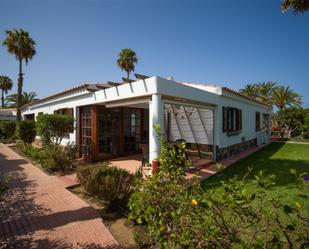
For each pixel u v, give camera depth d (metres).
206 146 9.80
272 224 1.71
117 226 3.80
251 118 14.12
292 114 20.98
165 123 11.39
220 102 9.51
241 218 1.82
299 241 1.62
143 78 6.04
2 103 41.91
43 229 3.65
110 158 9.78
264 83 31.08
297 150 12.56
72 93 10.26
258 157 10.35
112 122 9.88
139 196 2.68
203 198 1.98
